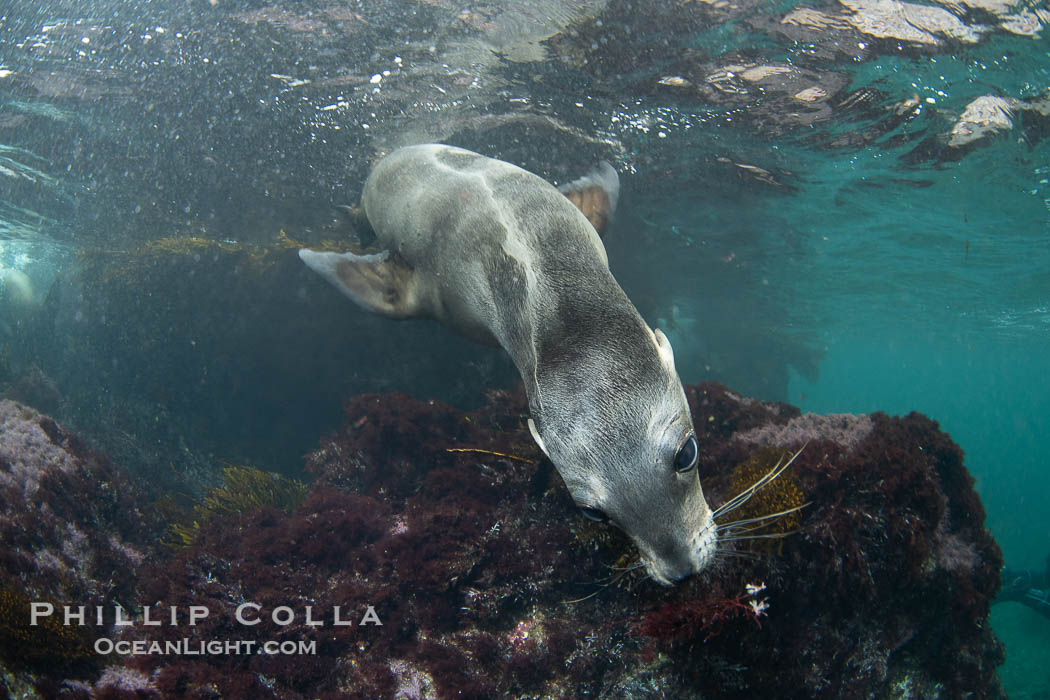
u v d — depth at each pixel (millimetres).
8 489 1642
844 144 3848
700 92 3326
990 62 2797
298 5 2596
